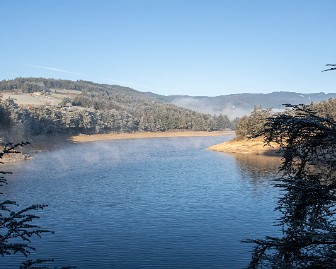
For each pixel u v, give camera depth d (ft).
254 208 161.89
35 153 398.83
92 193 199.00
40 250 114.52
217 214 153.69
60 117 613.11
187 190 205.87
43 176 251.39
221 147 452.35
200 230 132.67
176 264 102.37
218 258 106.11
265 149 399.65
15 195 192.24
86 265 102.06
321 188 24.99
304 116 26.86
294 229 25.07
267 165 303.89
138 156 385.70
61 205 172.24
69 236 127.54
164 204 173.68
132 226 139.23
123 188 213.25
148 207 168.35
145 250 113.29
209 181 233.14
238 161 333.83
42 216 153.38
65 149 459.32
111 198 187.21
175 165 312.91
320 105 362.53
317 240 24.75
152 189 209.97
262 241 26.61
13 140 415.85
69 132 627.87
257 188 206.80
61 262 104.22
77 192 201.26
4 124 441.68
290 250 25.34
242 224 138.62
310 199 25.89
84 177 250.37
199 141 618.03
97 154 401.29
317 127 26.03
